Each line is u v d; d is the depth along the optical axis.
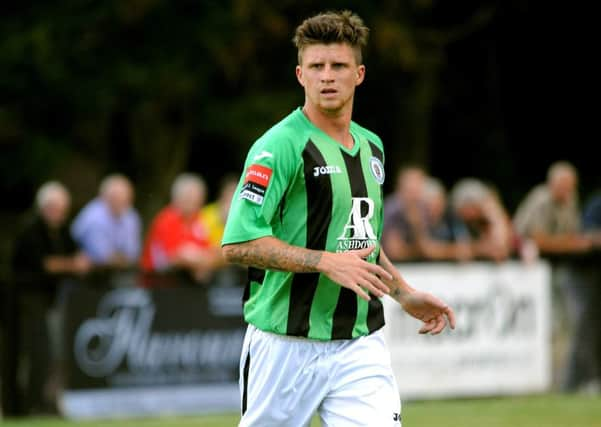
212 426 25.42
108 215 30.66
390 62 54.41
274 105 53.16
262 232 13.09
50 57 49.75
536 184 64.12
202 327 28.52
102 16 50.03
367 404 13.47
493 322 30.73
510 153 63.94
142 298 28.09
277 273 13.48
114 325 27.89
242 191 13.21
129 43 51.41
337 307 13.51
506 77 63.78
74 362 27.66
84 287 27.80
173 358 28.23
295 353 13.52
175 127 54.75
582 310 31.48
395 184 59.56
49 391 27.56
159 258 29.05
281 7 52.50
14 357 27.56
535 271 31.20
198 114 53.22
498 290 30.81
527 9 61.06
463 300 30.47
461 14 59.81
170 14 50.97
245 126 52.72
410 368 29.83
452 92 61.94
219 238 30.31
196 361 28.44
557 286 31.34
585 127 64.31
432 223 30.61
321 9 52.78
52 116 52.91
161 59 51.06
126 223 30.98
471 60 62.09
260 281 13.67
